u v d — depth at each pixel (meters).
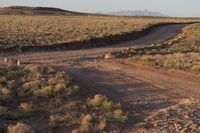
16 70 24.97
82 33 60.72
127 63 30.03
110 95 17.56
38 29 67.69
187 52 38.25
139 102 16.02
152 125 12.43
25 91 18.08
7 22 87.44
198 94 17.69
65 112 14.39
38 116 14.02
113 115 13.42
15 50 41.38
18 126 11.96
